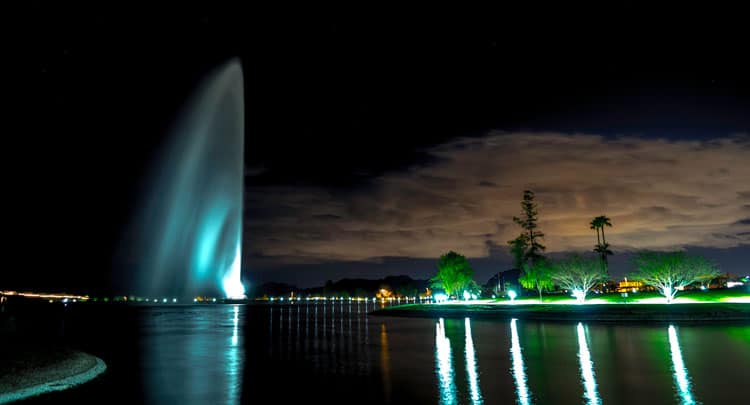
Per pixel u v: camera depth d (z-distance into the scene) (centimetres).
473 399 1972
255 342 4528
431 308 9794
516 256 12250
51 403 2120
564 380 2325
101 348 4222
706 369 2559
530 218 12388
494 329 5416
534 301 10062
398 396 2048
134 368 2997
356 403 1945
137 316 11450
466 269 12600
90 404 2055
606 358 2989
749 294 8356
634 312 6134
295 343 4347
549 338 4244
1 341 4022
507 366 2777
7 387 2367
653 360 2877
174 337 5250
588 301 9044
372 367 2842
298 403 1975
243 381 2469
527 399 1953
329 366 2914
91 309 16675
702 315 5688
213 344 4428
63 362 3033
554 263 9981
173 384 2445
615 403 1870
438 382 2333
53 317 10381
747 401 1886
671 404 1848
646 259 8400
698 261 8025
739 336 4128
